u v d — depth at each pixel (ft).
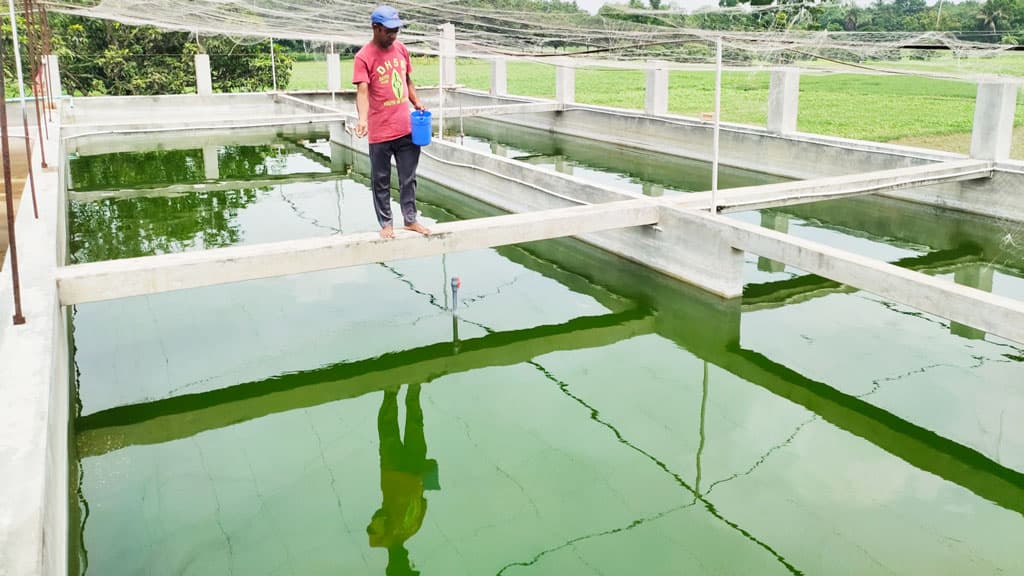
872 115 54.44
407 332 20.85
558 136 56.03
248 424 16.51
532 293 23.88
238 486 14.19
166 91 72.33
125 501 13.65
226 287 24.11
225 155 49.03
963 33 25.03
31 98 51.85
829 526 13.01
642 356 19.93
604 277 25.22
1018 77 28.40
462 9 24.95
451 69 69.21
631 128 49.80
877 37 25.40
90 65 71.31
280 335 20.47
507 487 14.21
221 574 11.74
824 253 18.78
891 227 30.32
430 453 15.40
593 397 17.78
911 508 13.50
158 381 17.98
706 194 25.31
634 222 23.58
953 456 15.05
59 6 36.11
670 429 16.29
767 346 20.02
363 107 16.17
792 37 24.54
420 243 19.45
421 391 18.04
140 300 22.97
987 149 30.25
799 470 14.71
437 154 38.37
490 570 11.89
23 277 16.05
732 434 16.08
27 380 11.46
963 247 27.71
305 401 17.49
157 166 45.29
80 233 30.55
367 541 12.65
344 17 29.07
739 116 57.31
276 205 35.42
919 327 21.09
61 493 11.60
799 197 25.67
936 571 11.85
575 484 14.32
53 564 9.08
